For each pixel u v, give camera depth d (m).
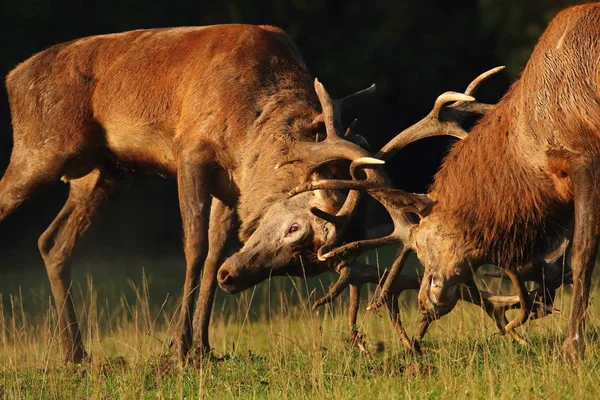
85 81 26.91
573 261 19.41
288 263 22.80
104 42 27.31
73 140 26.83
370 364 21.09
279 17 64.06
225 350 25.59
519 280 20.62
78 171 27.72
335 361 21.30
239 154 24.52
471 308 26.81
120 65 26.61
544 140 19.77
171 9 62.06
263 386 20.38
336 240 21.94
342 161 22.86
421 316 21.78
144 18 61.22
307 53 63.97
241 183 24.48
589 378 17.73
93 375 21.45
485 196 20.31
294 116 24.33
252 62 25.08
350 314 22.05
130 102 26.23
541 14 59.59
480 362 20.27
